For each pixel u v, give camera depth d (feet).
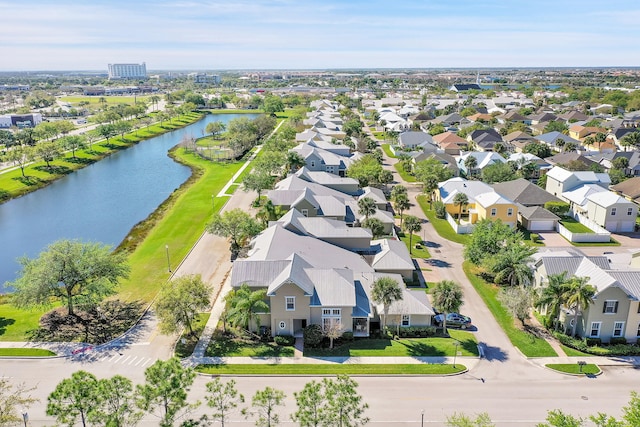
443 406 147.13
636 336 181.27
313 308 183.73
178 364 119.85
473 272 243.19
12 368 165.99
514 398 151.12
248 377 160.66
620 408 146.61
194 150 566.77
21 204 387.96
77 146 547.90
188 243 282.36
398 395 152.05
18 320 200.75
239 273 192.44
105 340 184.03
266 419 129.08
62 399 114.42
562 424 115.44
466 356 173.27
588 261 196.95
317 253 219.41
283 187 320.70
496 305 210.79
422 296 199.52
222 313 198.18
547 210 309.83
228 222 255.70
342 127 613.11
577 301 175.01
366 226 264.11
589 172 356.79
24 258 214.90
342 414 118.11
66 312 205.26
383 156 525.34
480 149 520.83
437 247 276.41
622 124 596.70
